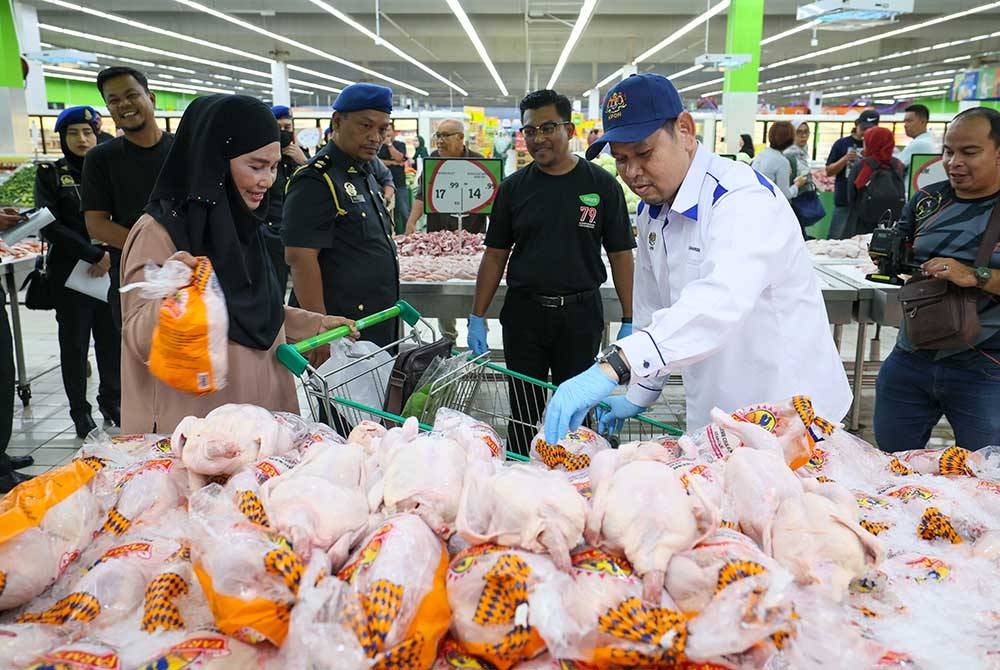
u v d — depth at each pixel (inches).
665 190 74.5
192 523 42.4
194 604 43.3
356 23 641.6
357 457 50.8
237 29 732.7
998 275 91.1
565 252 126.5
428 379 82.3
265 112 73.8
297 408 85.1
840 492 50.4
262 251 80.2
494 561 39.8
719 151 507.2
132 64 994.1
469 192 169.3
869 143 275.7
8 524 44.3
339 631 36.3
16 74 506.3
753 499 46.8
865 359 224.7
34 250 205.0
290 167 241.9
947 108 1121.4
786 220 72.0
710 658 37.2
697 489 44.5
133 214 143.6
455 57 941.2
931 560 48.8
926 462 65.3
